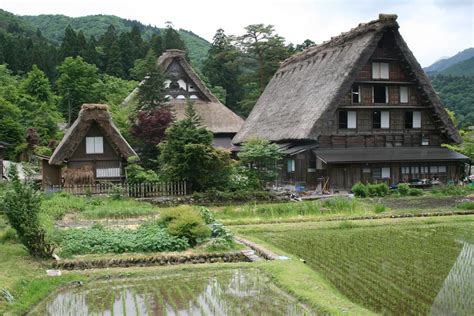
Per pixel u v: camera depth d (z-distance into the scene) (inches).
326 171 1147.9
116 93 2105.1
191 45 4377.5
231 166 930.7
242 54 2245.3
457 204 860.6
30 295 346.0
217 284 379.6
